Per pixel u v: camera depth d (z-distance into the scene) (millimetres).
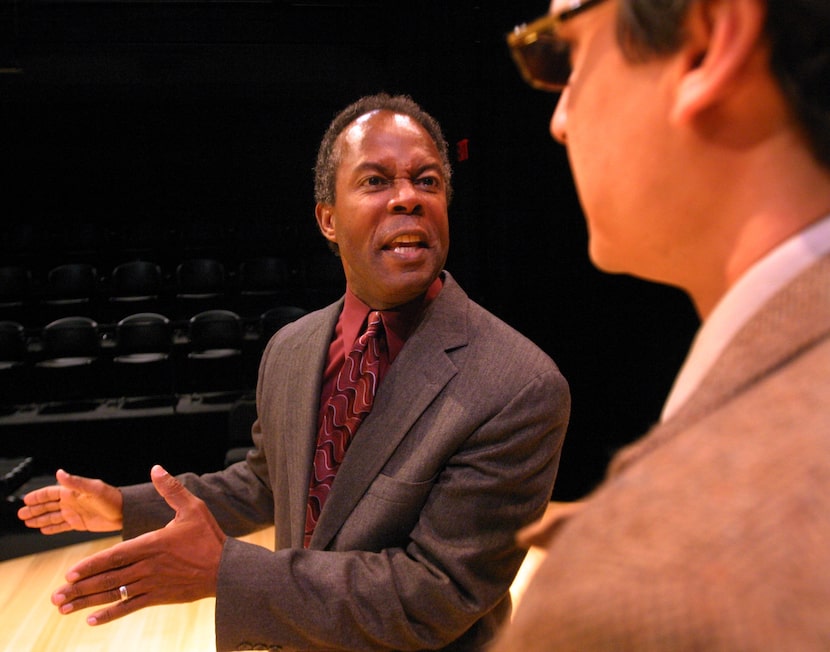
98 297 6508
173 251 7082
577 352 3748
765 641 183
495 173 4105
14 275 6340
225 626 858
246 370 5445
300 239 7312
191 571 862
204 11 6023
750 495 211
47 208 7531
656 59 307
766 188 291
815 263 271
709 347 299
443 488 911
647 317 3568
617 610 203
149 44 6020
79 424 4676
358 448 968
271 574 864
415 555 898
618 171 329
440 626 881
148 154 7594
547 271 3828
